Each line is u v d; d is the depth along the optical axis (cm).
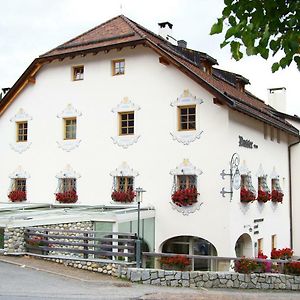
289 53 412
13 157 2294
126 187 2008
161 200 1916
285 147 2575
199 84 1828
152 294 1162
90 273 1353
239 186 1898
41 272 1291
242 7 400
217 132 1830
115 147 2030
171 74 1925
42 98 2227
